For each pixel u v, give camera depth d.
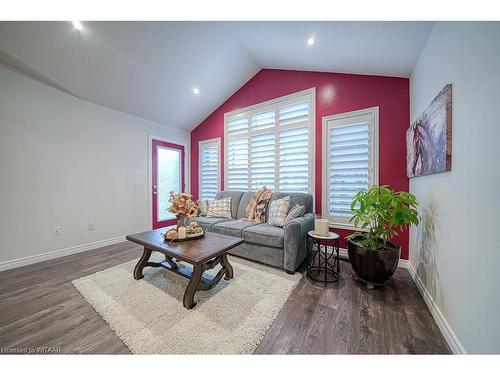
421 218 1.88
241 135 3.77
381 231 1.80
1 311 1.55
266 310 1.55
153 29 2.29
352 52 2.19
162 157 4.09
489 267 0.95
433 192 1.60
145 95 3.22
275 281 2.00
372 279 1.82
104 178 3.19
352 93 2.70
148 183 3.81
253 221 2.96
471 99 1.12
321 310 1.57
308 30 2.04
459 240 1.21
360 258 1.85
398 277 2.11
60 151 2.72
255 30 2.40
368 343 1.25
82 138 2.93
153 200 3.91
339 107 2.79
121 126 3.40
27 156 2.45
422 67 1.89
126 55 2.50
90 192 3.02
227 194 3.60
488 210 0.97
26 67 2.34
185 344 1.23
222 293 1.79
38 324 1.41
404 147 2.39
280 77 3.31
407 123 2.37
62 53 2.26
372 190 1.84
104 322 1.43
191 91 3.48
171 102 3.57
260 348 1.21
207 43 2.69
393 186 2.44
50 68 2.39
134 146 3.59
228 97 3.95
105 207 3.20
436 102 1.48
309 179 3.02
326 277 2.03
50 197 2.63
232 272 2.03
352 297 1.74
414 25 1.60
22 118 2.41
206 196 4.38
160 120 3.93
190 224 2.21
